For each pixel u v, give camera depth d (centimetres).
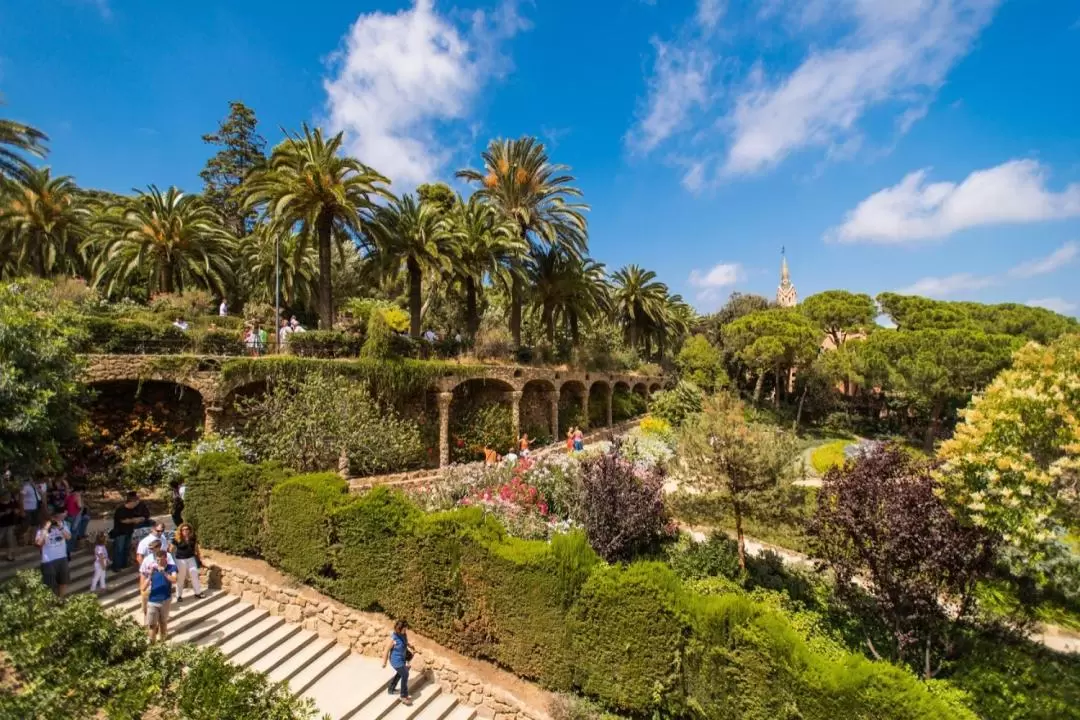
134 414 1747
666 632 880
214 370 1761
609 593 926
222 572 1213
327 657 1067
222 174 5466
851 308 5131
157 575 923
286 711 640
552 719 922
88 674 645
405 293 4581
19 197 2658
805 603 1359
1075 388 984
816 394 4825
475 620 1063
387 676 1022
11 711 596
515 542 1066
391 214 2514
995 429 1052
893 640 1161
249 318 2622
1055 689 1012
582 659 945
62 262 3152
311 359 1945
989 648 1123
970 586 1083
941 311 4241
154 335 1770
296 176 2161
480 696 991
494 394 2752
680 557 1442
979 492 1024
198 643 985
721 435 1438
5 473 1050
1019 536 992
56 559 936
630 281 4628
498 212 3041
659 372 5062
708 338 6469
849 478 1166
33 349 1096
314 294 4234
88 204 3294
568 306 3612
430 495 1557
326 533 1186
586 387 3475
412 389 2241
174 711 618
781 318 4681
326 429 1714
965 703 965
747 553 1555
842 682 723
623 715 920
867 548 1098
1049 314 4391
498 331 2966
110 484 1620
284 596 1166
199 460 1369
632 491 1437
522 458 2059
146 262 2852
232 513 1299
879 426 4806
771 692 783
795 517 1432
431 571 1093
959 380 3481
